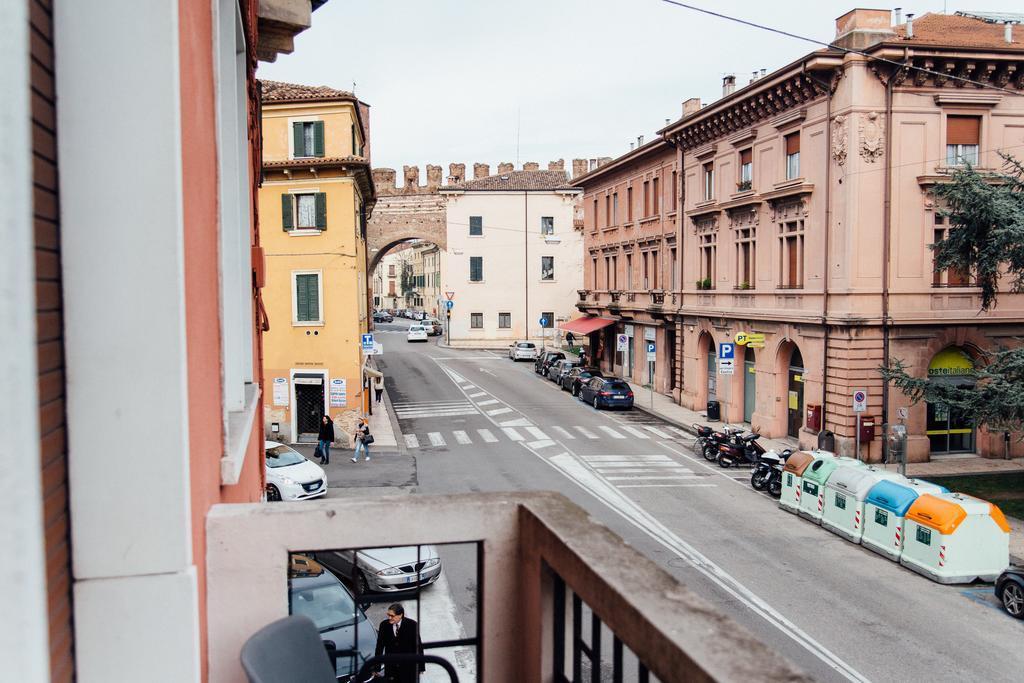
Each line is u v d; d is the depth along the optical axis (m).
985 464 24.14
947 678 10.70
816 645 11.73
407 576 12.20
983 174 20.06
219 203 4.30
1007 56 23.45
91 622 2.75
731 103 29.50
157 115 2.69
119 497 2.75
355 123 31.69
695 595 2.60
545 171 67.06
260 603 3.62
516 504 3.88
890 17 23.89
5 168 1.68
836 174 24.42
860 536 16.66
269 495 20.39
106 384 2.71
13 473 1.74
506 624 3.89
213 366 3.98
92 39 2.64
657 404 37.09
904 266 24.00
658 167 39.19
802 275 26.56
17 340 1.74
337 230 29.16
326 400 29.41
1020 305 24.67
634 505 19.92
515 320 63.91
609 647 9.12
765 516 18.97
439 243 63.69
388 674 5.59
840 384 24.27
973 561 14.40
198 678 2.96
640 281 42.31
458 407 37.19
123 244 2.69
